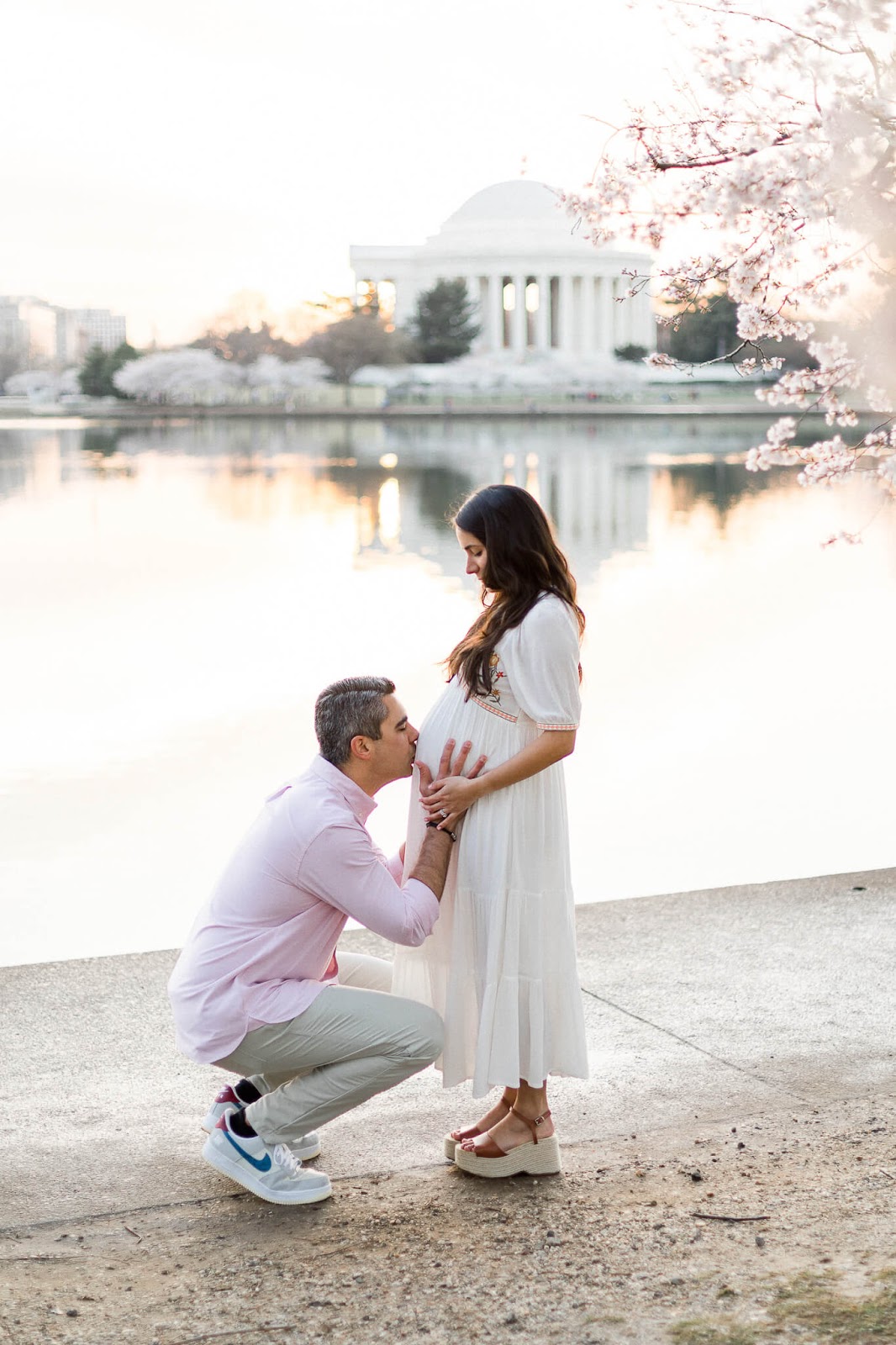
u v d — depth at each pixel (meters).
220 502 36.53
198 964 2.89
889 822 7.53
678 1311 2.35
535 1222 2.76
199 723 10.91
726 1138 3.20
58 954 5.68
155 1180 3.06
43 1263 2.67
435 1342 2.30
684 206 3.44
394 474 46.31
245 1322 2.39
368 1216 2.84
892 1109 3.34
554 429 71.69
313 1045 2.85
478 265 103.12
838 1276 2.43
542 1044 2.93
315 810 2.81
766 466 3.59
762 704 10.91
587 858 6.91
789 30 2.98
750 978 4.29
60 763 9.51
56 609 17.73
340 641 15.06
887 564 20.36
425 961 3.00
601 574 20.52
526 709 2.82
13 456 56.72
